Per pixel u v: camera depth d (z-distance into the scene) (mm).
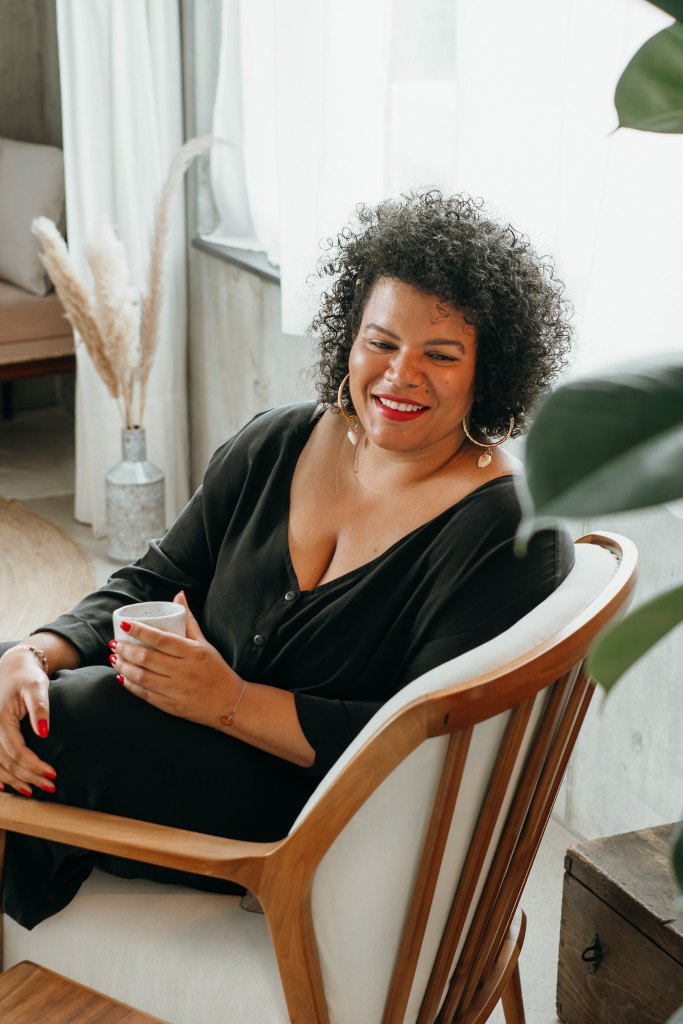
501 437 1461
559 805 2385
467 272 1344
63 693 1397
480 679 1080
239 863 1188
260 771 1421
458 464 1442
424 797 1129
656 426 578
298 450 1575
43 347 4297
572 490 559
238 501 1613
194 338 3988
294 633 1471
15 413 5238
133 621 1374
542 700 1210
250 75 3254
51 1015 1146
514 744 1163
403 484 1449
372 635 1418
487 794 1196
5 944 1441
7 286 4352
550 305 1436
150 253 3502
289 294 2938
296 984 1206
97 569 3668
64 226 4445
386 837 1144
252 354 3549
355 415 1531
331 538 1486
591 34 1853
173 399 3975
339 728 1378
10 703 1407
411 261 1352
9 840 1394
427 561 1391
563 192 1940
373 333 1384
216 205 3781
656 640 623
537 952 2025
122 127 3648
